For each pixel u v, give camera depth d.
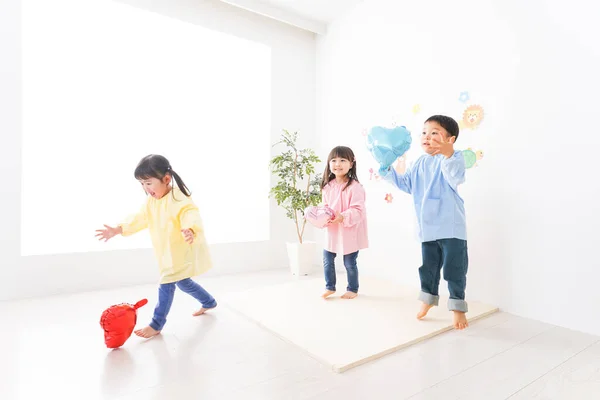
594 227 1.68
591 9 1.67
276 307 1.99
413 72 2.49
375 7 2.79
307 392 1.16
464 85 2.18
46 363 1.36
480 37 2.10
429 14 2.38
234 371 1.30
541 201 1.85
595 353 1.47
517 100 1.94
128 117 3.07
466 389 1.19
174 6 2.73
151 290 2.39
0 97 2.12
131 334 1.60
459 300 1.72
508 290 1.99
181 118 3.29
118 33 2.91
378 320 1.79
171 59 3.16
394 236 2.62
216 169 3.48
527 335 1.66
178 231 1.66
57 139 2.89
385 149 1.91
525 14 1.90
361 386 1.20
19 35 2.17
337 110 3.16
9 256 2.15
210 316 1.89
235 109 3.43
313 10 3.06
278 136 3.20
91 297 2.22
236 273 2.96
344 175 2.25
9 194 2.15
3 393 1.15
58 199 2.94
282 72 3.22
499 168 2.02
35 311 1.95
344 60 3.09
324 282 2.59
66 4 2.53
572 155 1.74
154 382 1.22
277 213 3.20
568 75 1.75
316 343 1.51
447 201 1.79
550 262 1.83
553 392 1.17
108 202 3.04
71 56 2.81
